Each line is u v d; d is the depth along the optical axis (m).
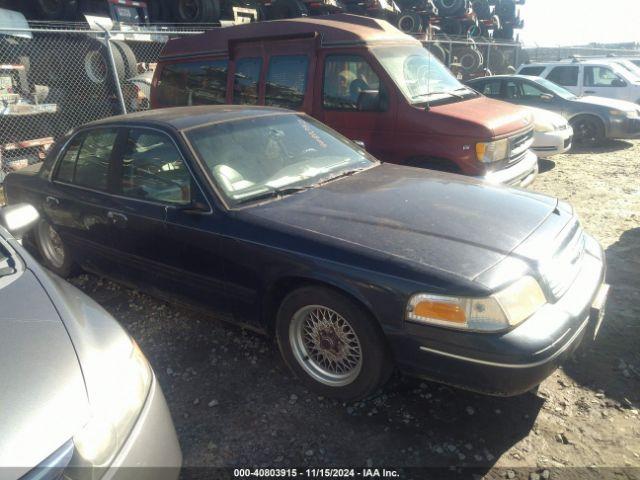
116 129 3.84
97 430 1.73
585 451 2.49
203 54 6.90
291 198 3.24
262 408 2.91
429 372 2.48
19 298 2.23
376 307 2.52
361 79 5.60
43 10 10.39
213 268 3.18
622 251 4.81
